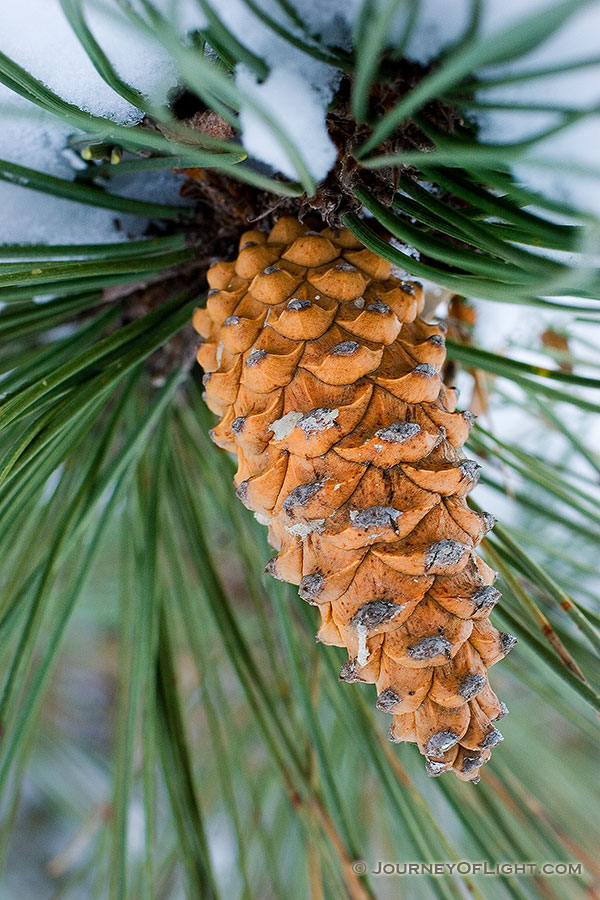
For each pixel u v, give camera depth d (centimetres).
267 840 36
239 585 51
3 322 29
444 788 32
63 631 29
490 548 28
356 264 25
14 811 33
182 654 54
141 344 27
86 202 28
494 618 27
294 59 23
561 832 33
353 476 24
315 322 24
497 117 23
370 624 23
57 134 27
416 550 23
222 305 26
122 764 33
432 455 24
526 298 22
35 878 59
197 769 49
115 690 63
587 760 49
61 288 27
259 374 24
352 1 22
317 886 31
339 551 23
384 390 24
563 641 31
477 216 25
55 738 58
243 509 32
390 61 22
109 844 39
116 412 30
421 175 25
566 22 18
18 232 30
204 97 20
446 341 27
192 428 35
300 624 34
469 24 21
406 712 23
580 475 33
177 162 26
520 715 47
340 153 24
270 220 28
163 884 47
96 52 21
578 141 21
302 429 24
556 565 40
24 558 33
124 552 35
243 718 49
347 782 43
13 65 22
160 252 28
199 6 22
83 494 29
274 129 20
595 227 17
